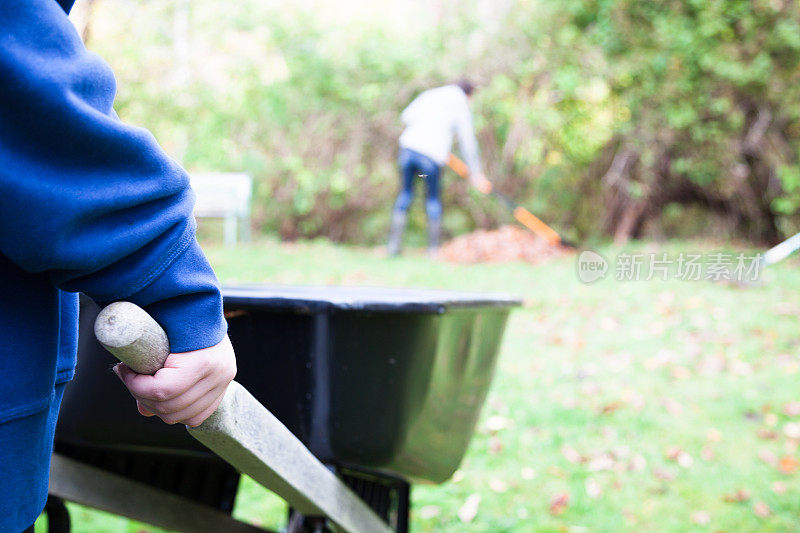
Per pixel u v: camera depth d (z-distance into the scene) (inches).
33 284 29.3
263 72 362.6
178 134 358.6
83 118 26.8
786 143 333.7
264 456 40.2
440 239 365.7
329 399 51.9
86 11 215.6
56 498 53.9
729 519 109.2
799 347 180.4
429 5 359.3
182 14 355.9
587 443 131.6
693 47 322.0
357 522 54.4
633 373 163.5
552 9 339.6
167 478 66.3
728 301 214.7
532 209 355.6
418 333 52.8
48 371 29.9
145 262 29.3
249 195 348.2
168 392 29.9
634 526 106.9
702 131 331.9
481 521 106.7
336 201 365.4
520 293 224.8
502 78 338.3
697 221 357.4
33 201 26.0
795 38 311.9
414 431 55.8
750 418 143.6
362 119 356.5
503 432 134.9
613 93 340.5
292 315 51.0
